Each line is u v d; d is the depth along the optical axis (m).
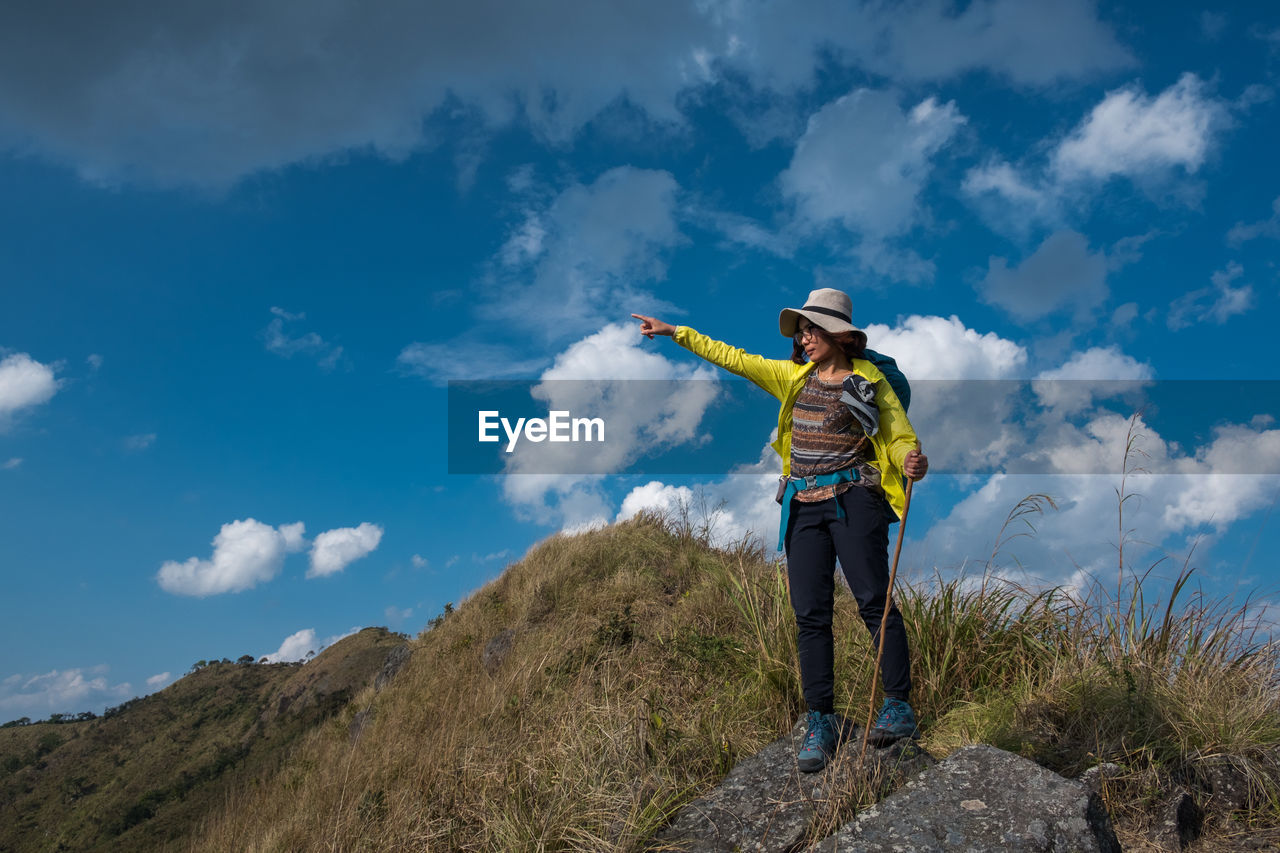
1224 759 2.42
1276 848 2.07
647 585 7.02
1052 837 1.95
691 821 2.67
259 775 8.14
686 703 4.00
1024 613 3.64
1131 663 2.94
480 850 3.36
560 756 3.67
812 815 2.44
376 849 3.63
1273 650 3.01
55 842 30.08
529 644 6.43
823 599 2.97
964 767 2.33
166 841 7.28
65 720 56.50
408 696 7.92
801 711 3.44
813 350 3.08
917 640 3.43
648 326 3.64
